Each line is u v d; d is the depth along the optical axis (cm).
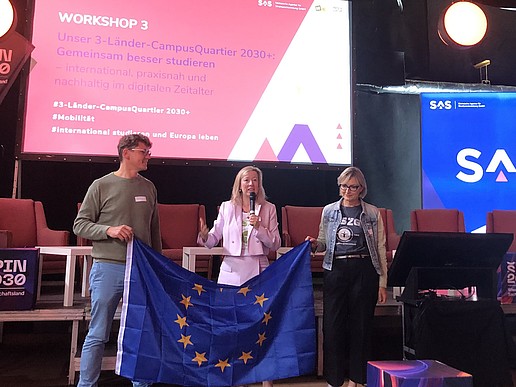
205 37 480
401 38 560
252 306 271
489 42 576
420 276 275
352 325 278
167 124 464
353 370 275
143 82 462
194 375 256
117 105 455
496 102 585
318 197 538
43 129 440
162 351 254
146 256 259
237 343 265
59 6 452
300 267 282
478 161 578
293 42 500
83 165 489
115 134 452
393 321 436
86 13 456
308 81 499
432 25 561
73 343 307
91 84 452
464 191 573
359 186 285
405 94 575
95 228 253
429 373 186
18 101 471
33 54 443
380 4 556
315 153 493
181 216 462
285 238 445
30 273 304
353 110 507
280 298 275
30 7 446
